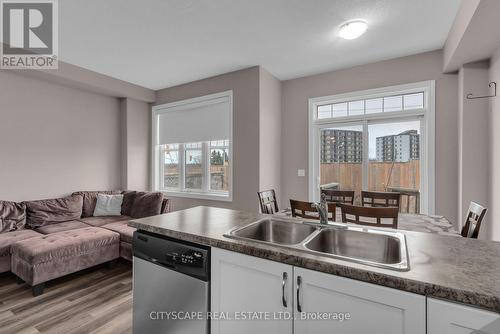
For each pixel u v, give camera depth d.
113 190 4.33
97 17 2.40
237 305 1.17
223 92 3.86
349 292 0.90
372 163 3.55
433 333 0.77
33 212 3.21
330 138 3.85
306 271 0.99
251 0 2.15
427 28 2.57
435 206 3.06
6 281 2.62
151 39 2.82
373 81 3.41
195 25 2.54
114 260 3.05
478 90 2.69
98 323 1.94
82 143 4.02
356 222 1.91
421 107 3.23
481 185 2.69
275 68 3.63
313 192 3.90
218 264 1.22
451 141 2.98
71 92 3.88
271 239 1.65
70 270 2.55
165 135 4.71
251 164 3.57
